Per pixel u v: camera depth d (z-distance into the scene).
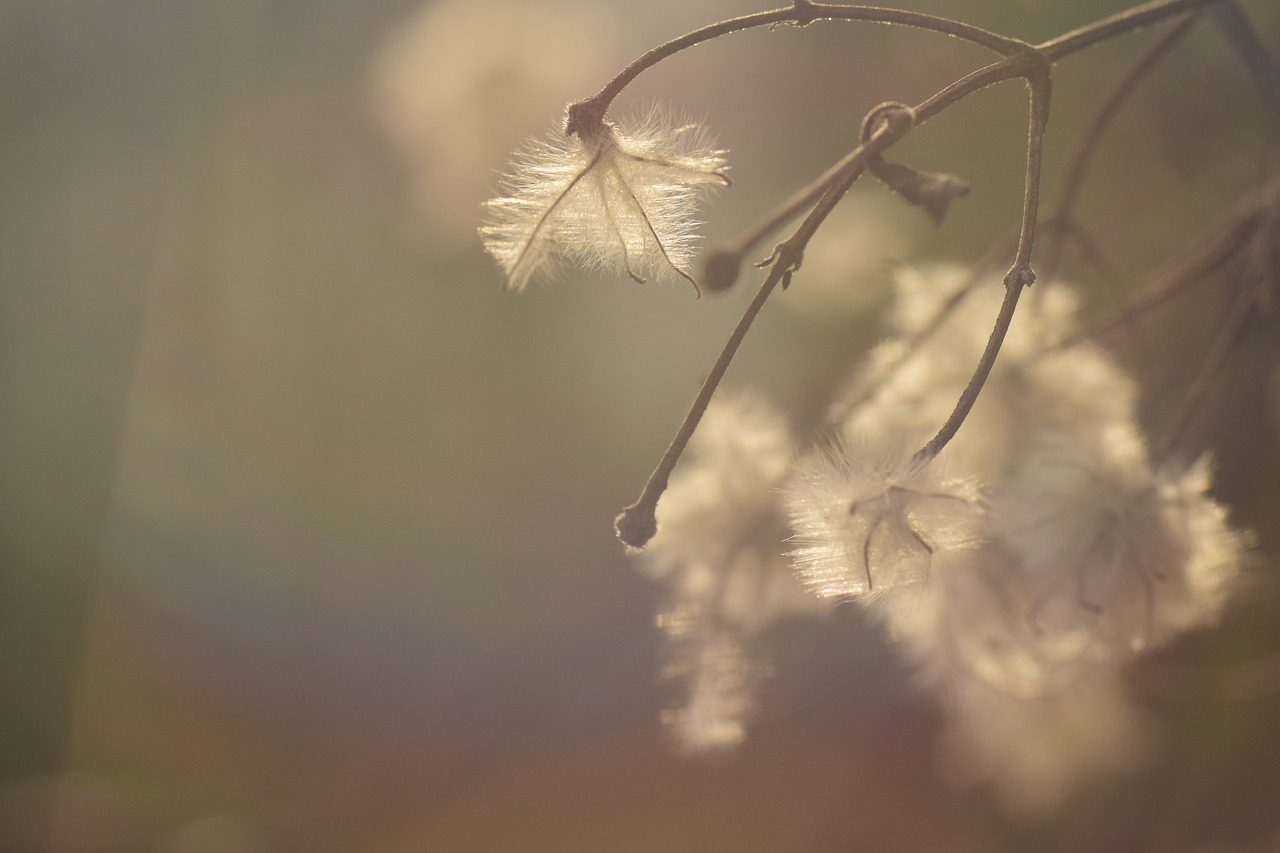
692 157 0.40
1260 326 0.58
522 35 0.74
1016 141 0.83
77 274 1.39
